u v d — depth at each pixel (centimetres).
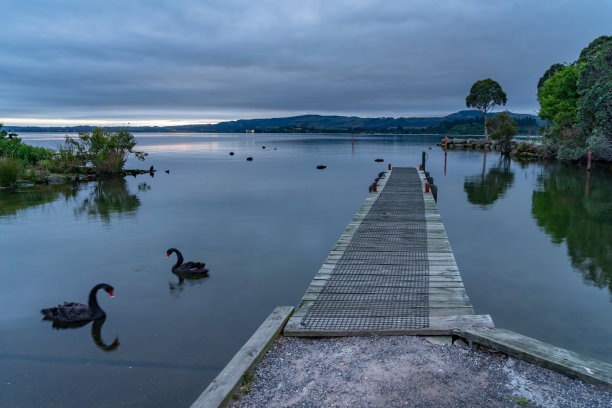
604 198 1798
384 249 842
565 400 348
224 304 717
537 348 420
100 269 911
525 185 2284
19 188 2305
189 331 616
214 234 1226
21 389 471
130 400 446
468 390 367
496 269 877
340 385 380
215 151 6644
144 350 559
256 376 404
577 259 941
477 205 1694
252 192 2134
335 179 2717
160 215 1528
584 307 678
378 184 1909
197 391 462
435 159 4428
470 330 471
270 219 1448
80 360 535
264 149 7169
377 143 9906
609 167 2928
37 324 651
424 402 348
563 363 390
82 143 2920
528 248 1037
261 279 844
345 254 810
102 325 639
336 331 489
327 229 1293
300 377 399
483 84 7331
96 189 2267
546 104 3878
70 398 453
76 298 762
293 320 523
